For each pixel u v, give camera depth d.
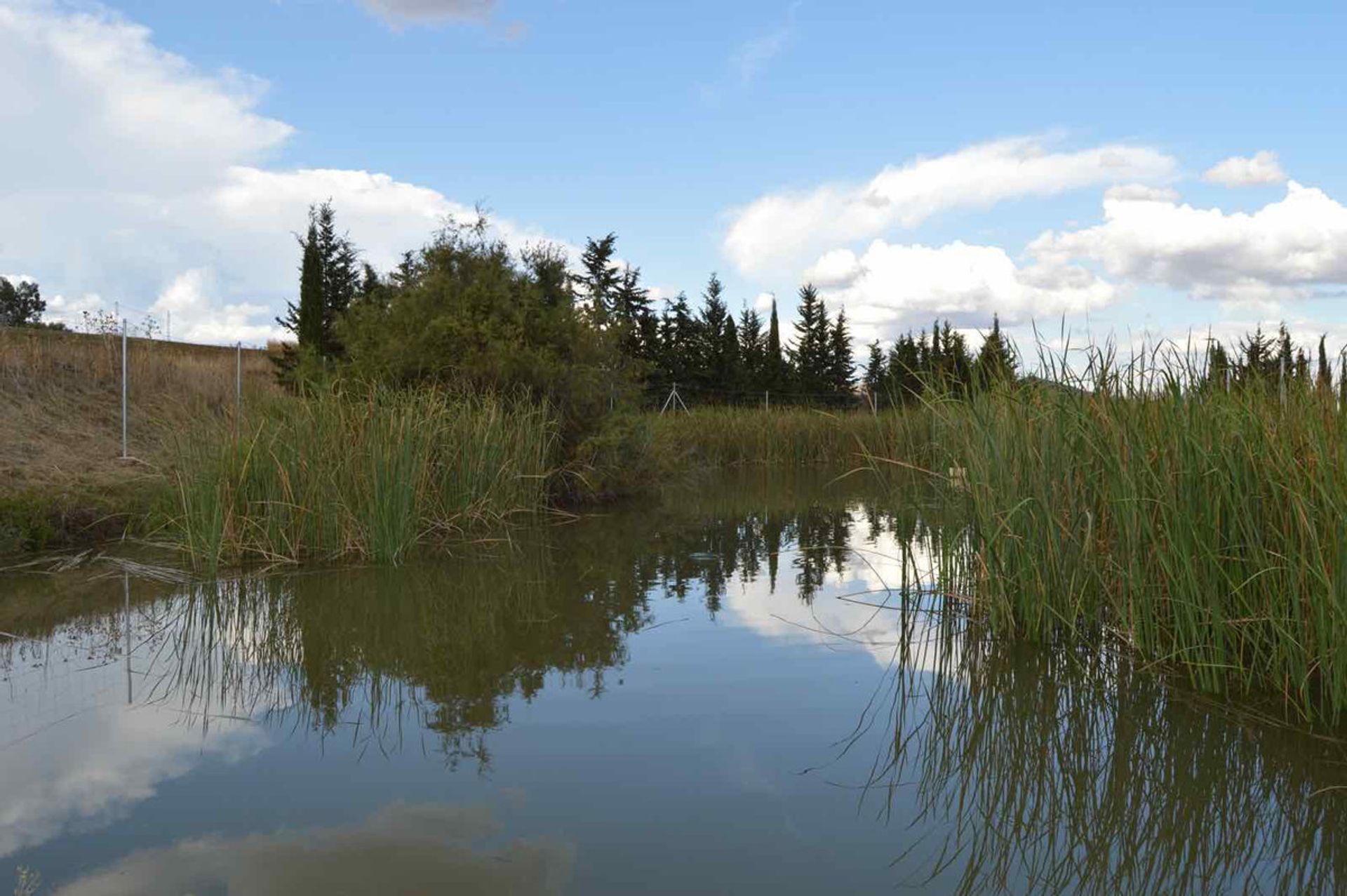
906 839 3.15
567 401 13.52
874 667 5.17
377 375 12.06
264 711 4.44
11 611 6.49
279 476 8.53
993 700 4.61
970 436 6.27
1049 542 5.58
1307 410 4.54
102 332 15.98
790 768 3.77
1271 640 4.46
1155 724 4.24
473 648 5.57
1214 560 4.58
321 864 2.93
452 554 8.92
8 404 12.64
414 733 4.13
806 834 3.17
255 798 3.45
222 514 8.28
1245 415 4.75
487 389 12.52
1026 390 5.88
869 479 19.05
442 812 3.33
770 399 38.03
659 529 11.01
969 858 3.02
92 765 3.77
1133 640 5.12
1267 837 3.20
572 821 3.26
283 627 6.09
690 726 4.23
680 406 29.91
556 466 13.21
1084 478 5.55
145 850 3.03
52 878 2.85
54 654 5.48
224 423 9.16
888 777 3.67
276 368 21.52
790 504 14.13
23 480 9.95
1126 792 3.56
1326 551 4.15
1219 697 4.56
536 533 10.53
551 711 4.43
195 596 6.94
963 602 6.45
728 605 6.77
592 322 14.12
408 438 9.00
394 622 6.23
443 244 13.93
